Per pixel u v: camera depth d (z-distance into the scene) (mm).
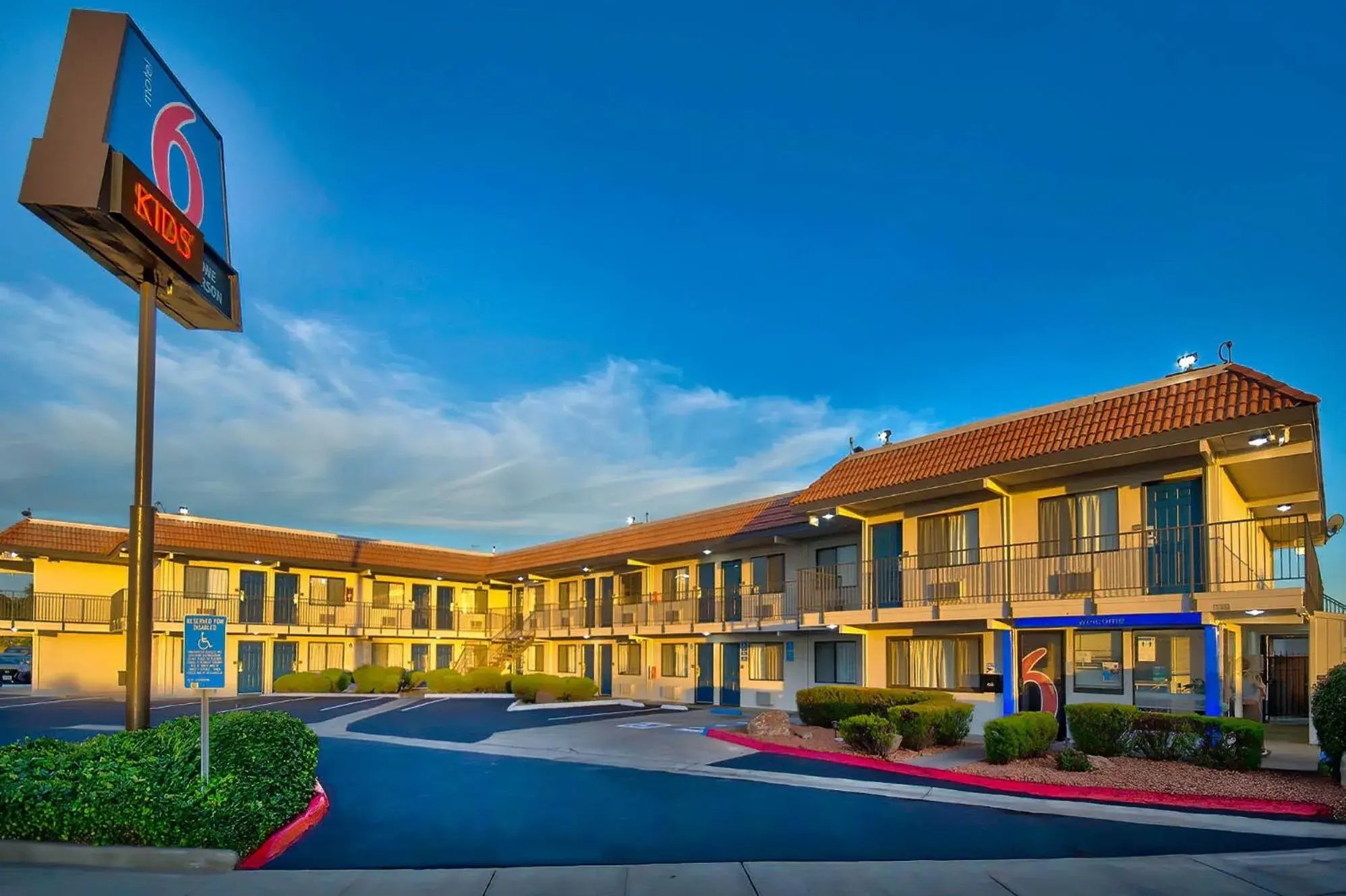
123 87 10719
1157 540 17234
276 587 38562
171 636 35531
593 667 38125
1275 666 24609
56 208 10062
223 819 8805
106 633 35844
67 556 34344
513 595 45719
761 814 11703
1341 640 16594
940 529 21641
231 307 13273
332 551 39844
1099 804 12164
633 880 8422
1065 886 8125
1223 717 14805
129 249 11031
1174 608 15992
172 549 34562
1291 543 25484
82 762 9398
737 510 31859
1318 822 10938
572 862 9172
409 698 34188
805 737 19047
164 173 11609
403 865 9023
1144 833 10352
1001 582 19500
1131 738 14992
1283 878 8328
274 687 37375
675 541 32469
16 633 35844
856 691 20969
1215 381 16781
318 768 16250
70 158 10172
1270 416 14977
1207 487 16641
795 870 8781
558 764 16688
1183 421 16172
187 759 9867
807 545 28438
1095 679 18125
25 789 8633
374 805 12469
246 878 8320
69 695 34250
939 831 10555
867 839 10188
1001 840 10070
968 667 20547
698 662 32469
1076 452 17531
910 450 22297
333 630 39375
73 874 8141
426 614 42719
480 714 27781
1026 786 13219
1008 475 18922
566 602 41156
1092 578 17875
